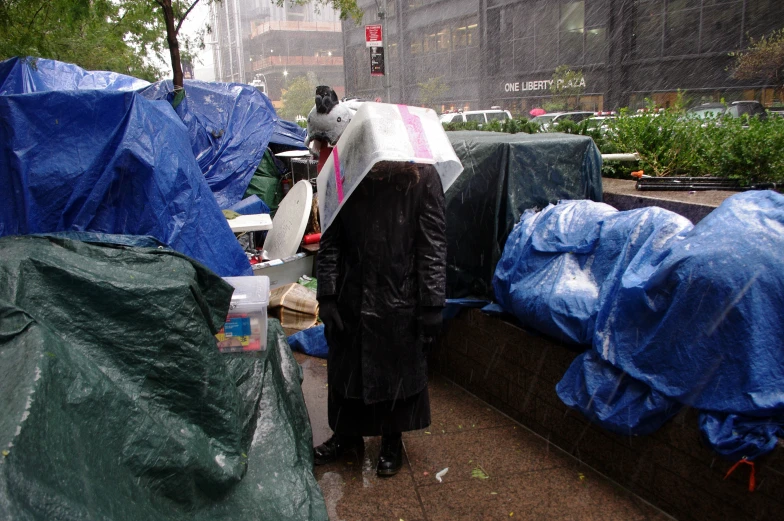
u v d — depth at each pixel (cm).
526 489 294
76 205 410
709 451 241
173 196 439
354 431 303
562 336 305
